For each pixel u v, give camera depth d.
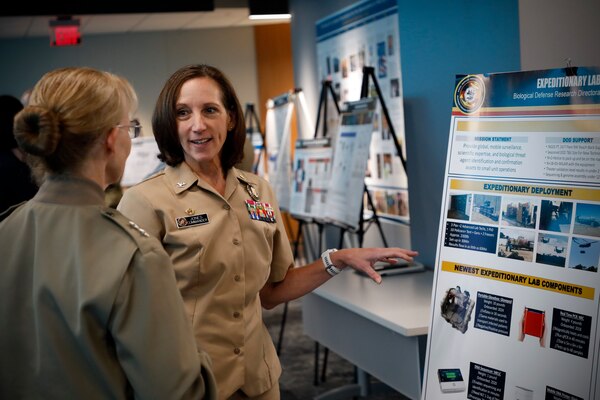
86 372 1.33
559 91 2.11
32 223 1.37
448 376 2.25
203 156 1.99
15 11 6.81
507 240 2.17
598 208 1.99
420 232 4.07
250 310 2.05
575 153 2.06
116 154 1.42
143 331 1.30
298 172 5.08
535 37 3.07
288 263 2.24
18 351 1.34
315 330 3.89
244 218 2.06
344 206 4.25
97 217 1.36
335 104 4.97
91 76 1.37
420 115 3.96
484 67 3.35
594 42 2.98
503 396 2.13
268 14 6.36
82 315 1.29
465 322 2.24
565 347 2.02
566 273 2.03
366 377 4.08
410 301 3.15
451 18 3.57
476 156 2.27
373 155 4.70
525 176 2.15
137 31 9.62
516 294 2.13
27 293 1.35
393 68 4.32
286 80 10.12
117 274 1.30
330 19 5.27
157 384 1.31
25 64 9.43
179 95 1.99
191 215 1.96
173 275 1.37
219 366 1.95
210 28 9.92
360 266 2.19
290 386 4.43
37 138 1.29
